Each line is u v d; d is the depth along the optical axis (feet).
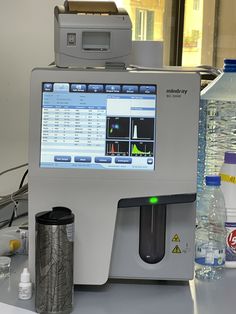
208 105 4.13
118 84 3.32
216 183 3.72
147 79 3.32
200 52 12.59
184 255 3.46
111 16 3.52
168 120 3.32
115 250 3.44
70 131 3.34
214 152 4.17
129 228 3.43
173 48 12.06
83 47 3.51
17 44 5.61
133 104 3.33
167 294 3.35
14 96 5.62
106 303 3.20
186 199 3.33
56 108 3.33
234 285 3.51
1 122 5.47
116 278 3.52
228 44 12.93
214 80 4.37
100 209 3.33
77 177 3.33
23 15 5.66
